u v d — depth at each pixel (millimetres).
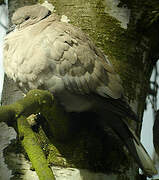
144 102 5914
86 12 5855
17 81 5199
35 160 3609
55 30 5082
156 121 6195
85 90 5004
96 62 5078
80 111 5180
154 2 6055
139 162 5004
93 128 5219
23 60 5004
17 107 3775
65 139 5016
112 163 5105
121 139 5184
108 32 5801
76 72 4969
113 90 5078
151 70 6211
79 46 5039
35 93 4090
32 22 5473
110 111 5113
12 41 5211
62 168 4961
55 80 4961
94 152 5078
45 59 4930
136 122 5613
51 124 4801
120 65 5641
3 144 5176
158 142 6102
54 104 4441
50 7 5934
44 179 3537
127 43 5832
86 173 4973
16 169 5020
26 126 3713
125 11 5988
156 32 6117
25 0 6121
